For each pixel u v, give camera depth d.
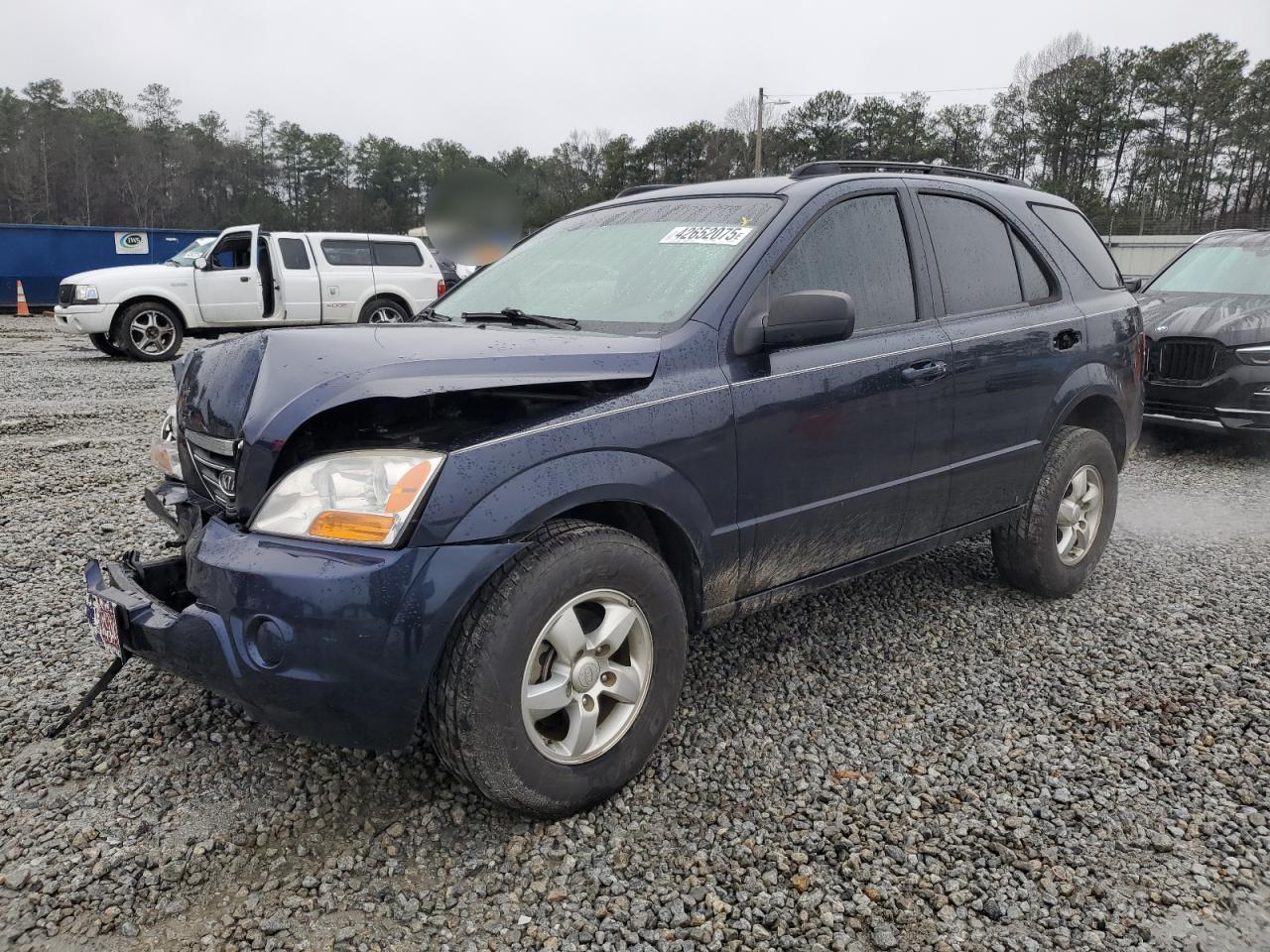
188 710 3.05
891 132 81.12
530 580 2.27
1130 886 2.25
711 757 2.82
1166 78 83.44
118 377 11.56
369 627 2.12
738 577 2.87
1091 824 2.49
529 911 2.15
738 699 3.20
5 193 75.38
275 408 2.28
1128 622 3.90
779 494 2.90
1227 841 2.42
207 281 13.71
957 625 3.86
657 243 3.23
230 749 2.82
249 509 2.33
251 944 2.04
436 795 2.60
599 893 2.22
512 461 2.29
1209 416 7.20
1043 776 2.72
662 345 2.68
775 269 2.96
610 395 2.53
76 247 23.16
